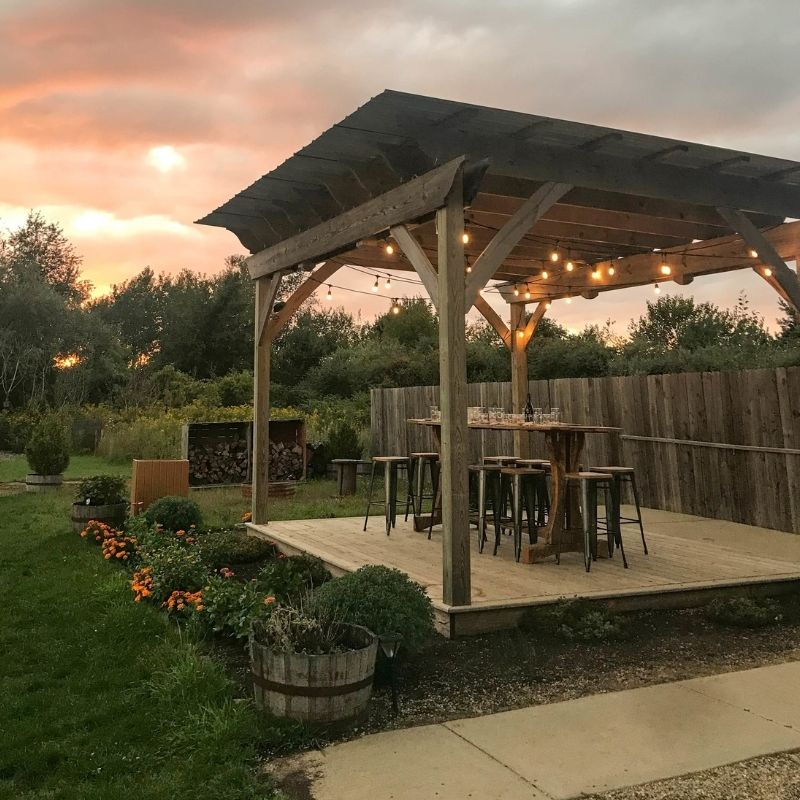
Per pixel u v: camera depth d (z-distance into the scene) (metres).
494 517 6.20
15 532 7.82
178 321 31.42
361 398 20.61
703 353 14.28
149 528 7.09
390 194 5.06
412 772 2.57
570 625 4.20
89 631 4.28
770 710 3.13
